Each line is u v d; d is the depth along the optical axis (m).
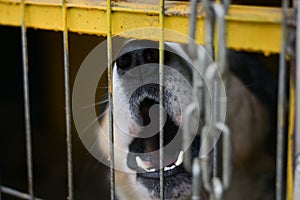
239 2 1.79
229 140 0.98
